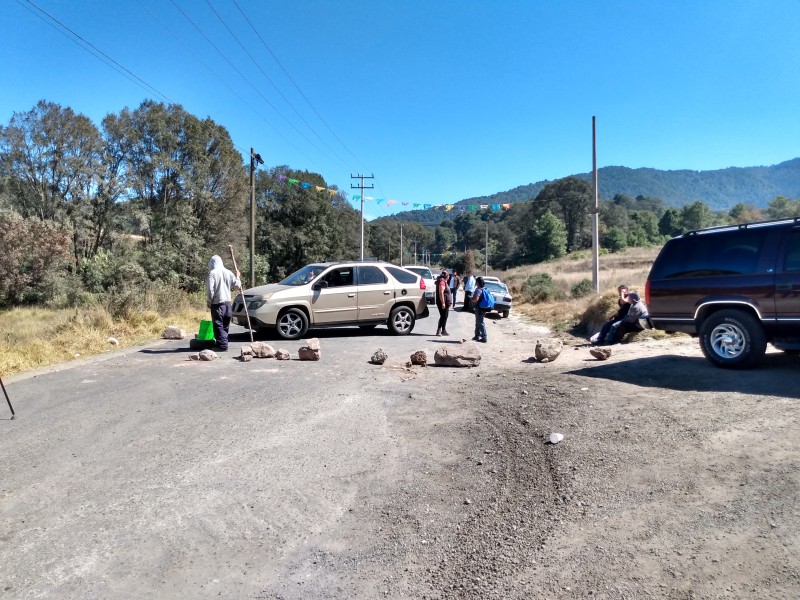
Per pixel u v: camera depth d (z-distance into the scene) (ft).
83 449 17.10
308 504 13.50
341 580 10.40
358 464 15.98
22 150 107.24
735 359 22.72
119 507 13.20
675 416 16.93
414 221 511.81
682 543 10.13
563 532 11.30
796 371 21.72
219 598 9.84
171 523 12.46
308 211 191.11
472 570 10.46
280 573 10.63
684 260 24.94
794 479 11.81
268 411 21.16
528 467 14.93
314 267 46.09
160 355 34.45
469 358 30.86
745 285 22.58
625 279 99.96
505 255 354.33
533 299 96.22
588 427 17.08
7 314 75.25
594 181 80.23
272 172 191.62
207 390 24.59
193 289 103.24
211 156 130.62
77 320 41.96
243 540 11.81
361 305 45.27
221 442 17.67
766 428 15.06
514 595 9.47
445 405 22.07
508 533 11.68
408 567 10.77
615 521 11.33
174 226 108.06
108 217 116.26
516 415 19.51
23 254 92.48
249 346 33.14
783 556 9.29
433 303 87.56
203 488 14.29
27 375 28.84
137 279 90.48
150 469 15.51
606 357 29.32
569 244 356.79
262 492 14.11
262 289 43.98
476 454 16.47
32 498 13.69
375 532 12.17
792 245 21.77
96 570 10.61
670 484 12.48
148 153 122.01
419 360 31.01
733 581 8.88
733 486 11.91
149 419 20.16
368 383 26.23
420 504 13.44
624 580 9.35
